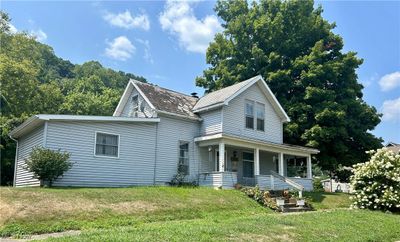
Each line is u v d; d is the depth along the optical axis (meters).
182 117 21.81
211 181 20.75
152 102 21.48
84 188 15.21
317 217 13.05
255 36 32.88
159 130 20.86
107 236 8.12
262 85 24.52
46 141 16.36
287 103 29.30
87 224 10.59
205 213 13.66
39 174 15.16
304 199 18.31
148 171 19.84
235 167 23.62
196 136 22.61
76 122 17.47
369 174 17.27
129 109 24.34
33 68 33.50
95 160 17.83
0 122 29.66
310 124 28.66
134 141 19.55
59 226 10.15
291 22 32.66
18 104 32.22
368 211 15.81
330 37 32.19
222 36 34.72
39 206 11.22
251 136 23.28
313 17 32.62
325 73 29.67
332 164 29.11
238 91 22.52
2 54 32.53
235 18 35.19
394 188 16.69
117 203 12.77
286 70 30.66
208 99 23.89
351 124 29.28
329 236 10.15
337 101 30.02
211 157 23.02
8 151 29.03
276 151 23.47
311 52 30.67
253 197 17.53
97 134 18.17
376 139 30.14
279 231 10.06
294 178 23.78
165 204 13.66
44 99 35.19
